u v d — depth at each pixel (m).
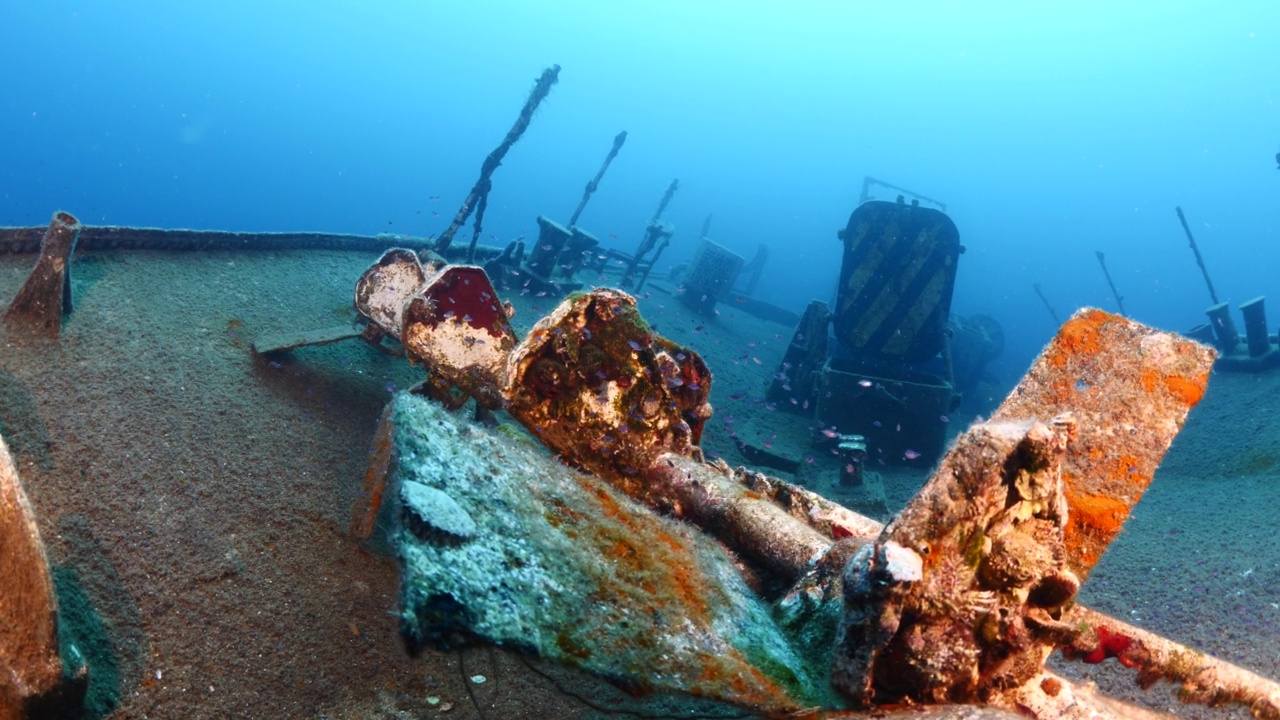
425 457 2.46
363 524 3.54
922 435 9.30
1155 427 3.13
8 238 5.77
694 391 4.33
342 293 7.82
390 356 6.75
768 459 8.68
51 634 2.49
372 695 3.21
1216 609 5.11
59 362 4.68
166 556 3.54
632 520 3.03
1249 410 10.84
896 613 2.19
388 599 3.74
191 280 6.61
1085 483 3.11
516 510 2.50
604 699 3.15
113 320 5.40
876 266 9.60
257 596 3.52
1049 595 2.45
